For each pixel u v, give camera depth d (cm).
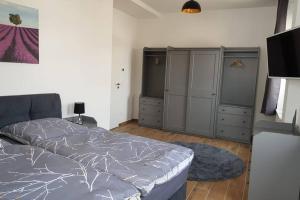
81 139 238
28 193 128
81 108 342
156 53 582
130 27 577
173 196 214
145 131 539
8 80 272
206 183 296
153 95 607
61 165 165
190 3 337
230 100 526
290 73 252
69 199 126
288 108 300
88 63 374
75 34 347
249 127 473
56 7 315
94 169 165
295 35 236
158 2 493
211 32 533
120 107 572
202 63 496
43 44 305
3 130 254
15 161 168
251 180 241
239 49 482
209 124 503
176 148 228
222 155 398
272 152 230
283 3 377
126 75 582
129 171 170
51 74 320
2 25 257
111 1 407
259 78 495
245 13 498
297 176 226
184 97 523
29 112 288
